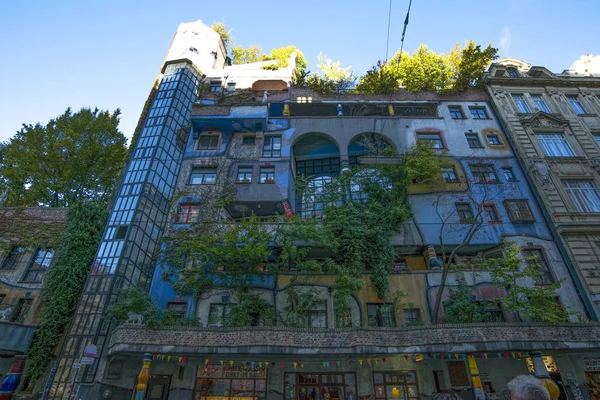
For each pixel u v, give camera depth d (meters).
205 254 20.38
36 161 27.89
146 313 17.67
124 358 18.17
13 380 17.95
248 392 17.98
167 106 29.70
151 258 22.81
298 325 18.42
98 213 23.56
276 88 34.78
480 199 25.17
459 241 23.34
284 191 26.08
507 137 29.11
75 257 21.59
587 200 25.28
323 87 32.69
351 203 24.73
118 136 31.44
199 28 37.16
